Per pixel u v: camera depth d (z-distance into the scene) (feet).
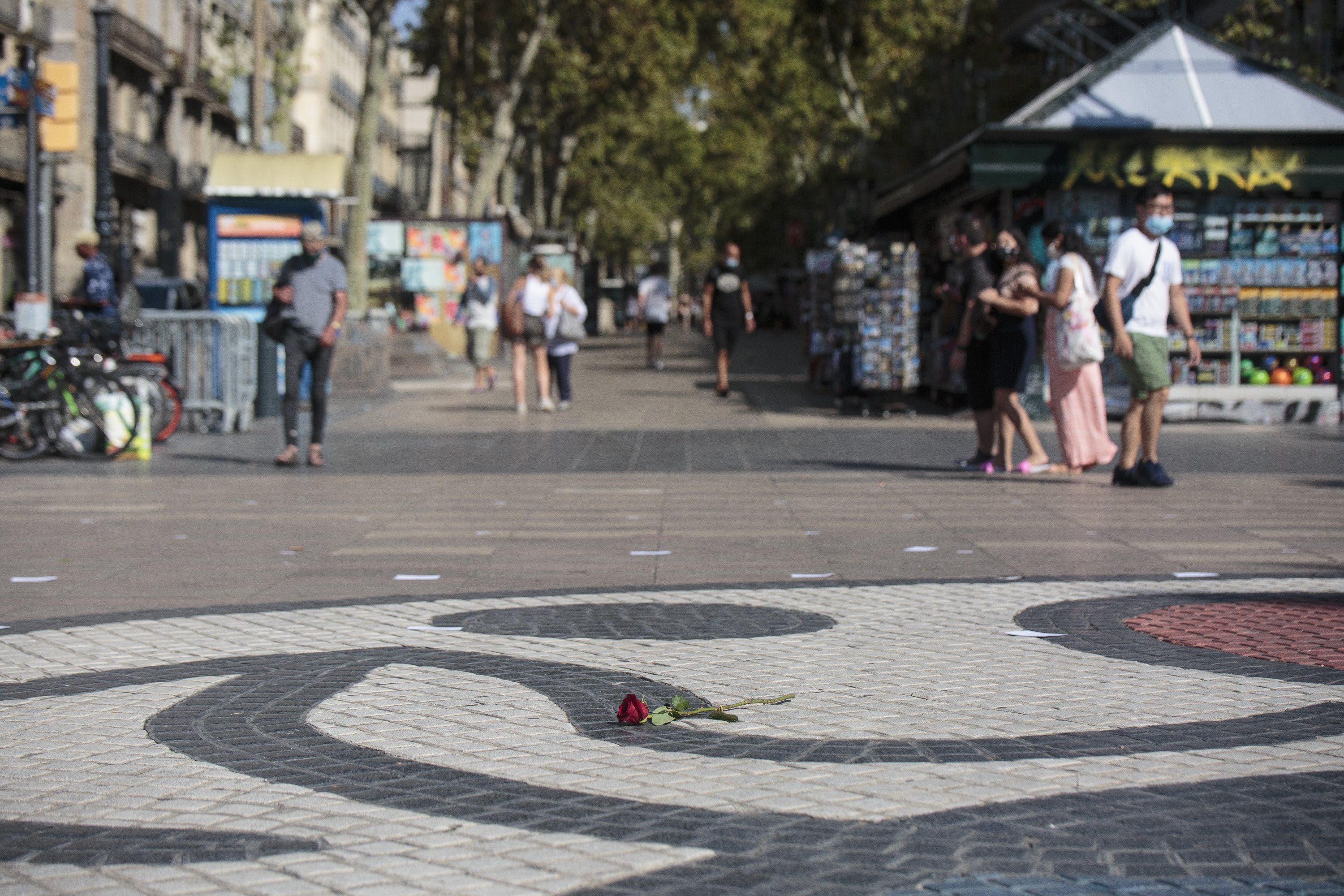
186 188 173.47
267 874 9.78
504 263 108.68
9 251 131.13
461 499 33.14
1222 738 13.02
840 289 56.24
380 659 16.72
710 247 321.32
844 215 136.46
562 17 131.44
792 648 17.22
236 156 68.49
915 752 12.68
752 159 209.15
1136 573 22.58
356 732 13.48
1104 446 36.63
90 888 9.54
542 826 10.75
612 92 143.84
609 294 244.63
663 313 94.53
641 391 72.54
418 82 280.10
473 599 20.76
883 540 26.58
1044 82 100.73
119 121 155.22
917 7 110.42
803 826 10.70
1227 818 10.79
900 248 54.95
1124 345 33.94
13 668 16.44
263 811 11.17
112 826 10.85
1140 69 53.72
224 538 27.22
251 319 52.75
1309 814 10.87
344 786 11.80
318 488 35.42
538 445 45.93
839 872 9.71
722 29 145.59
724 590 21.38
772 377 85.05
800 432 50.11
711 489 34.76
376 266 107.04
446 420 56.08
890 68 126.00
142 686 15.48
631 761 12.49
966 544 25.99
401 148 278.26
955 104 110.22
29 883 9.64
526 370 88.63
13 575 23.09
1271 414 54.03
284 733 13.48
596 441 47.06
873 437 48.32
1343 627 18.10
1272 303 54.13
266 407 56.08
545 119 145.79
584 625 18.76
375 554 25.34
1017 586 21.48
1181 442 46.44
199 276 183.11
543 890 9.43
